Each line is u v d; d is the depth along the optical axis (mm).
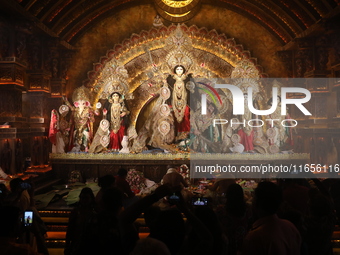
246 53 15180
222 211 4086
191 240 3293
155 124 14438
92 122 14680
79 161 13250
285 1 13062
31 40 12219
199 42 15195
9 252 3188
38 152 13320
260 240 3102
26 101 13258
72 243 5172
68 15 13609
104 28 15336
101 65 15125
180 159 13086
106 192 3824
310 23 12953
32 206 5746
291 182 5629
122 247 3145
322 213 4145
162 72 14758
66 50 14906
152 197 3092
